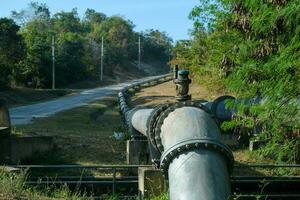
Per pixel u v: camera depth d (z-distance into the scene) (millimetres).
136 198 11625
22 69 75188
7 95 56281
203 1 17984
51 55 85188
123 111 27016
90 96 64188
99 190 12914
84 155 17438
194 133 8180
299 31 6980
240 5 8008
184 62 35875
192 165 7637
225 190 7418
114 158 17172
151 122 9445
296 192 13266
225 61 8641
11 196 9328
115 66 122438
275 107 7848
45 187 11305
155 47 151875
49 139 17484
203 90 39969
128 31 140125
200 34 31281
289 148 8609
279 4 7156
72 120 32562
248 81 7992
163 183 11422
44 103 53438
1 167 11539
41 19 140375
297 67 7316
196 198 7184
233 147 17750
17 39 66250
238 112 8594
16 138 16266
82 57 100188
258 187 12922
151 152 9289
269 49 7746
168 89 64125
